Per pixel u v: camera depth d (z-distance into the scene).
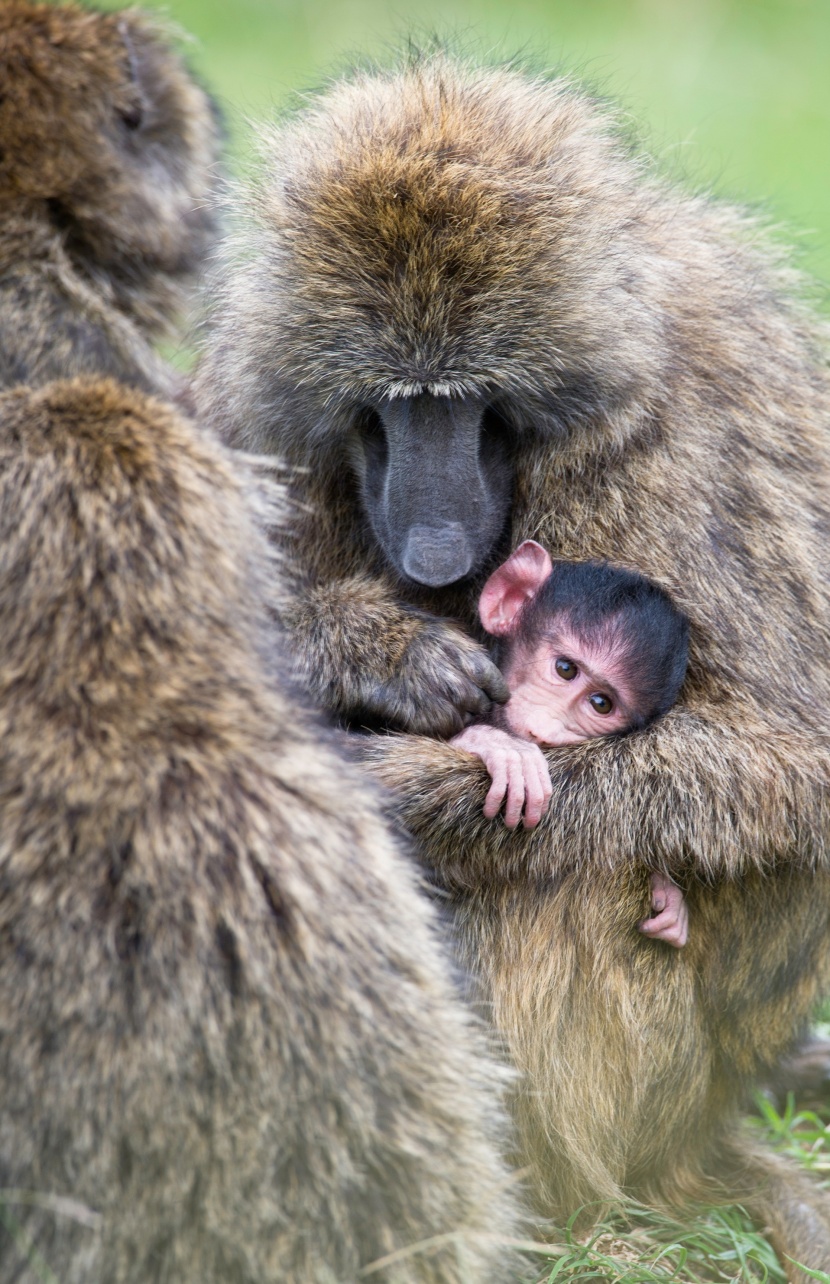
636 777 8.10
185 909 5.67
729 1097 8.75
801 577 8.41
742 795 8.03
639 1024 8.10
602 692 8.41
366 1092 5.88
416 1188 6.04
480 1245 6.32
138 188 7.04
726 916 8.34
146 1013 5.60
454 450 7.95
